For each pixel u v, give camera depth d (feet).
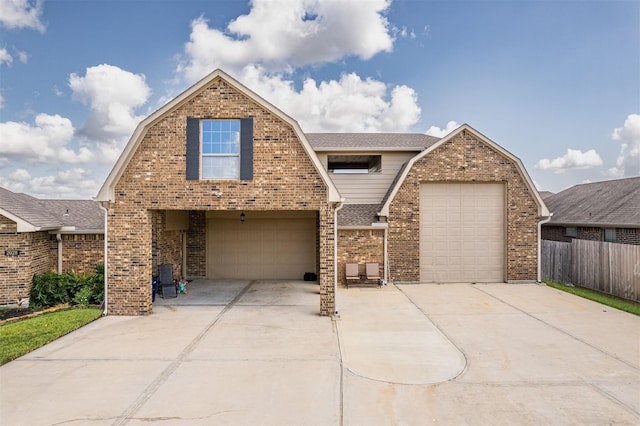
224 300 38.78
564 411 16.49
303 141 32.76
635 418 15.92
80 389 18.48
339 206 32.96
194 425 15.28
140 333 27.58
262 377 19.97
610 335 27.17
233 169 33.50
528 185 47.91
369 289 44.42
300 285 47.14
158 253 41.98
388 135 61.21
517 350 24.12
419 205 48.24
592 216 61.98
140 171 32.83
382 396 17.88
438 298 39.60
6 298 35.01
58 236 39.65
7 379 19.63
